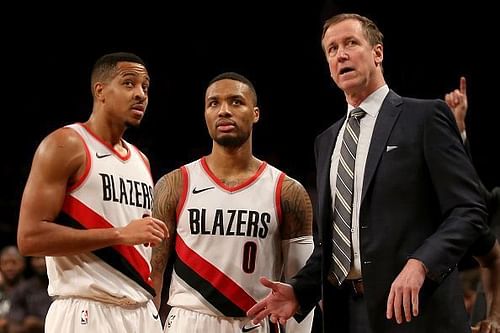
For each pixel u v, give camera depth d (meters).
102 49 20.50
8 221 19.03
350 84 5.92
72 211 6.72
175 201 7.48
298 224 7.44
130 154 7.27
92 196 6.79
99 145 6.97
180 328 7.21
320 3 19.66
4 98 20.73
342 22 6.03
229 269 7.24
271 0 20.06
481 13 18.47
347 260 5.80
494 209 7.65
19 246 6.48
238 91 7.36
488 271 6.21
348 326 5.85
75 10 20.31
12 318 13.45
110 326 6.72
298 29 20.05
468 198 5.41
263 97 20.48
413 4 18.67
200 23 20.39
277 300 6.06
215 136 7.36
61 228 6.46
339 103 20.17
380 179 5.66
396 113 5.83
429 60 18.80
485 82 18.66
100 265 6.78
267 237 7.34
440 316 5.48
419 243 5.55
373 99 6.00
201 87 20.61
